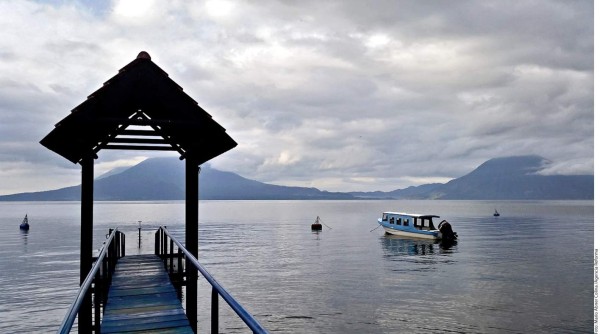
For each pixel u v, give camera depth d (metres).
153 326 8.80
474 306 30.31
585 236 89.62
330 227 123.62
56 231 108.06
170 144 12.34
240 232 106.44
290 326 25.83
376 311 29.09
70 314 4.70
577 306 30.05
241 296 33.94
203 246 73.31
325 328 25.42
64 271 46.56
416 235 81.12
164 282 12.07
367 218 179.38
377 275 43.50
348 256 59.03
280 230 113.00
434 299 32.59
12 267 49.53
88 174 10.26
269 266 50.16
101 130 10.59
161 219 172.38
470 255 59.41
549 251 63.62
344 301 32.06
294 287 37.47
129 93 9.81
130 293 11.01
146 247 70.88
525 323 26.14
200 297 33.53
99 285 10.36
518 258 56.09
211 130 10.38
